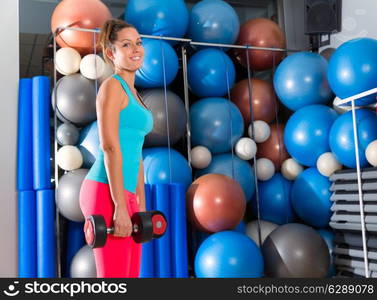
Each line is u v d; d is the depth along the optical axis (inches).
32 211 118.3
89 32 125.2
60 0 151.2
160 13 132.0
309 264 113.8
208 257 111.3
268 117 147.9
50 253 115.8
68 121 123.1
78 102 120.3
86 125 127.1
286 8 168.6
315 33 149.3
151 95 130.8
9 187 120.7
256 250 113.8
